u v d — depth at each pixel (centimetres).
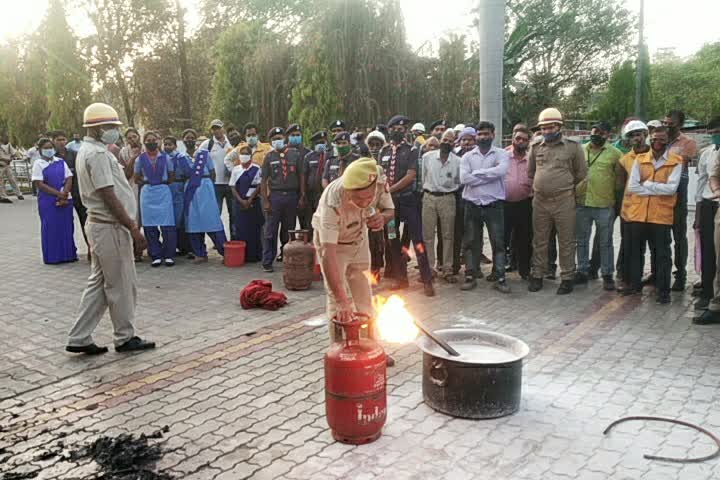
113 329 592
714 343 555
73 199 1020
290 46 2092
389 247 784
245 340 589
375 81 1816
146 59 3073
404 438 388
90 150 520
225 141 1048
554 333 590
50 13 2688
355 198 391
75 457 375
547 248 759
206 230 967
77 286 827
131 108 3231
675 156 670
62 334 618
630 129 709
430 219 795
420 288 780
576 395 448
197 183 957
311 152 904
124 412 436
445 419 414
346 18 1789
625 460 356
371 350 377
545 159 720
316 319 655
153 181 924
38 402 456
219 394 463
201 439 393
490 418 411
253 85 2091
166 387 479
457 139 928
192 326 636
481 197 742
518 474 343
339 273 418
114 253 538
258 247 980
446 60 1911
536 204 732
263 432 401
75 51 2759
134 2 2877
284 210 894
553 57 3659
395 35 1819
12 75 3069
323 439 389
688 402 432
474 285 768
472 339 459
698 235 696
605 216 740
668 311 658
